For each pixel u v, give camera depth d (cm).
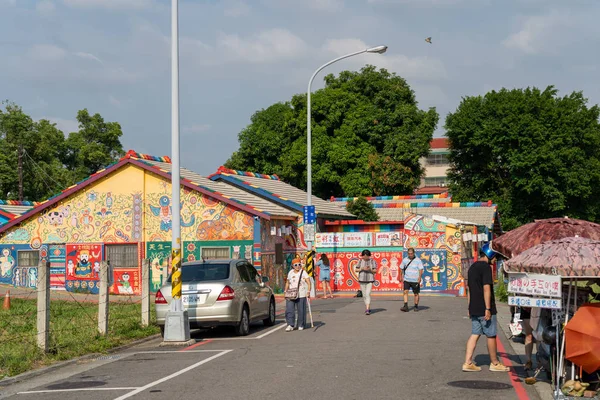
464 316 2092
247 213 3053
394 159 5478
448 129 5628
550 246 982
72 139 6200
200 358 1347
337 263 3441
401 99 5662
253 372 1162
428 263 3312
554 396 934
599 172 5112
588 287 1019
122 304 2588
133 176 3216
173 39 1650
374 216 4388
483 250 1156
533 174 5138
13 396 1038
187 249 3120
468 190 5659
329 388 1016
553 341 991
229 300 1669
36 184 5350
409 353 1348
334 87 5872
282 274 3294
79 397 1004
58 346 1465
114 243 3228
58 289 3303
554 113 5153
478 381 1061
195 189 3122
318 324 1930
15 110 5416
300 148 5550
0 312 2291
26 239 3359
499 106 5328
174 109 1639
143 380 1123
